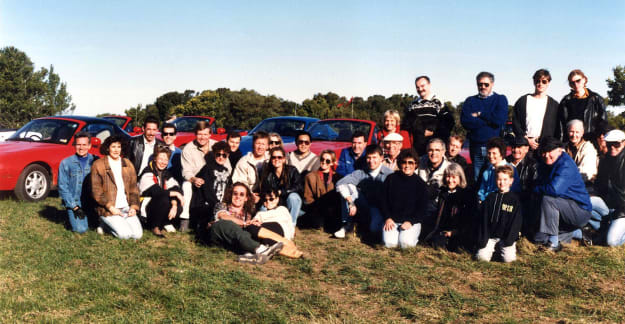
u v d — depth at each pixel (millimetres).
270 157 7230
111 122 10836
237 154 8297
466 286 5219
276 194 6648
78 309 4297
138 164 7887
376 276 5480
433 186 7016
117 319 4078
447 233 6652
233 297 4648
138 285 4875
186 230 7203
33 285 4812
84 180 7031
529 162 6844
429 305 4633
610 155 6871
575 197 6391
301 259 6059
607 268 5758
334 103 66000
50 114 55438
